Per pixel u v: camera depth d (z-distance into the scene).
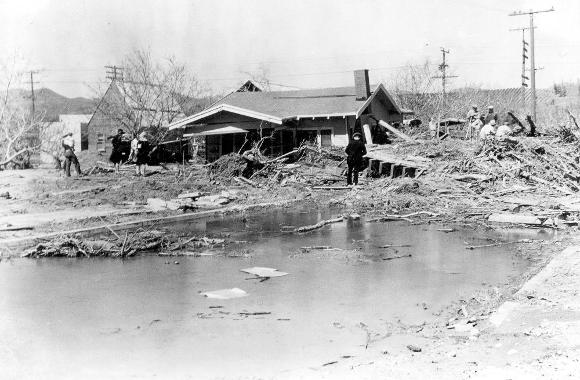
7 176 30.91
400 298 9.46
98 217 19.09
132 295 9.84
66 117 57.19
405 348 6.92
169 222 19.47
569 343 6.45
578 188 22.98
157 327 8.04
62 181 28.12
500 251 13.64
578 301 8.22
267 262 12.65
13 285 10.62
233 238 16.02
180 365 6.55
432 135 36.66
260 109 35.91
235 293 9.89
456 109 55.22
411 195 23.84
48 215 19.55
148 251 14.20
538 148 26.19
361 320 8.25
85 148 56.19
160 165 36.62
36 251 13.68
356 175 27.59
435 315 8.44
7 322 8.26
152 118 46.72
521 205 20.38
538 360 5.95
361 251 13.86
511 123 34.56
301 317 8.45
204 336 7.62
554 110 54.41
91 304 9.26
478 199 22.36
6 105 40.94
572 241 14.37
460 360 6.15
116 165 34.06
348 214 21.20
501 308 8.15
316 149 32.78
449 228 17.53
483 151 27.06
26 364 6.58
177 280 10.96
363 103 34.72
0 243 14.34
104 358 6.79
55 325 8.15
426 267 11.96
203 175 29.80
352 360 6.55
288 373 6.10
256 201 24.67
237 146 36.59
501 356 6.21
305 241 15.41
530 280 9.84
